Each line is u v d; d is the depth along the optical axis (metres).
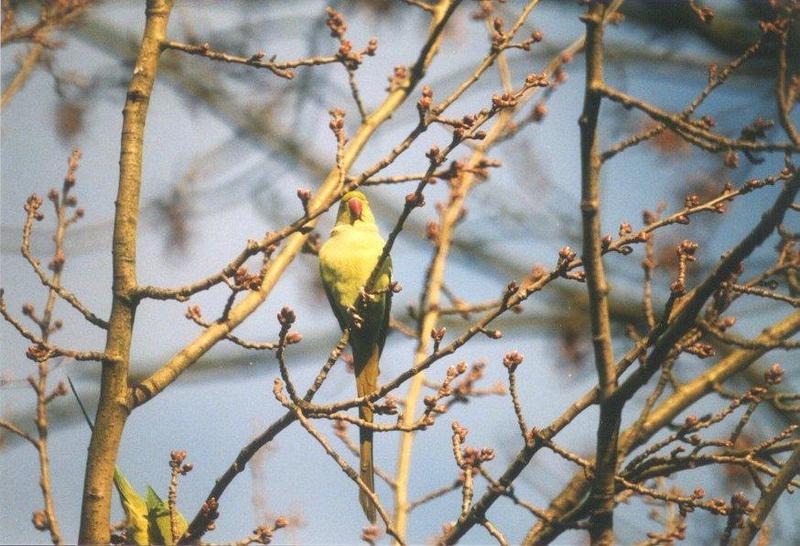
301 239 10.17
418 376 11.26
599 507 7.69
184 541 7.90
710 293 7.21
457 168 8.55
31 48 10.97
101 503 7.68
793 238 9.57
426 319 12.07
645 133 7.43
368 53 9.13
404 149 8.34
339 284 12.55
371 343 11.54
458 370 8.15
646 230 7.97
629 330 9.92
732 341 7.66
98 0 16.39
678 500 7.85
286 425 8.09
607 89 7.12
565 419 7.90
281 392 8.14
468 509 8.13
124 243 8.24
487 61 8.92
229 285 8.10
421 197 8.44
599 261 7.43
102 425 7.88
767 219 6.93
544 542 8.00
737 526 7.79
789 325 10.78
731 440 8.25
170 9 8.98
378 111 11.31
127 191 8.38
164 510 8.52
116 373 7.97
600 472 7.68
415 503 10.32
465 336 7.99
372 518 9.10
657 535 8.30
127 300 8.12
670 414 10.55
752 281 9.07
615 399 7.52
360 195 13.04
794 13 7.90
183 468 8.09
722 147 7.33
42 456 7.26
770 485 7.76
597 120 7.27
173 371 8.19
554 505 10.48
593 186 7.35
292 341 7.92
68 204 8.55
